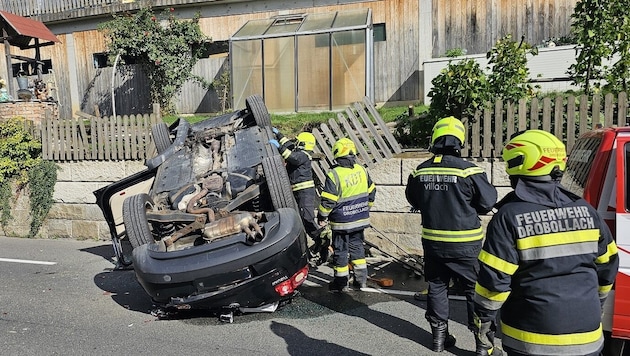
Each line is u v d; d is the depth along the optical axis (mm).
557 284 2332
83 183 8781
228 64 13391
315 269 6430
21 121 9250
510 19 11852
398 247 6312
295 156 6199
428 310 4066
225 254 4434
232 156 6121
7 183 9109
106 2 15539
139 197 5141
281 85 11836
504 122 6359
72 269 6875
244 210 5523
